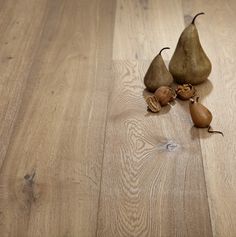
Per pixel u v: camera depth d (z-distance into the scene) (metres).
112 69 0.70
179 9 0.83
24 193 0.52
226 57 0.71
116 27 0.79
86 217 0.50
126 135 0.59
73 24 0.80
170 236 0.48
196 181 0.53
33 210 0.51
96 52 0.74
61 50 0.74
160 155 0.56
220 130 0.59
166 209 0.50
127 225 0.49
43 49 0.75
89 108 0.63
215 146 0.57
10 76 0.69
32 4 0.86
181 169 0.54
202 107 0.58
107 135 0.59
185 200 0.51
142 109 0.62
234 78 0.67
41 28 0.80
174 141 0.58
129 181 0.53
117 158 0.56
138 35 0.77
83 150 0.57
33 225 0.49
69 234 0.48
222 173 0.54
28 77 0.69
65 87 0.67
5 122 0.61
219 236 0.48
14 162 0.56
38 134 0.59
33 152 0.57
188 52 0.63
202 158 0.55
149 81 0.64
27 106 0.64
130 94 0.65
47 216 0.50
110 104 0.63
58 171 0.55
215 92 0.64
